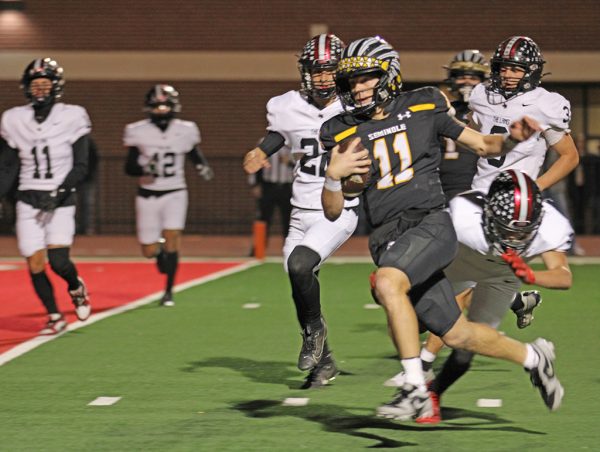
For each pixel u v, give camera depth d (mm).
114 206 60656
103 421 17812
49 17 62000
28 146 26688
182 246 54406
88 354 24188
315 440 16469
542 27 61125
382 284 15773
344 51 16219
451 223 16438
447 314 16172
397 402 15547
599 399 19359
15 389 20406
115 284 38094
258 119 62188
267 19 61938
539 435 16750
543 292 34938
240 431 17062
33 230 26781
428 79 61500
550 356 16344
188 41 62125
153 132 32750
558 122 20016
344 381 21109
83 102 62312
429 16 61438
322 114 20406
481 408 18656
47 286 27062
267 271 42312
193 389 20359
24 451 15969
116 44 62094
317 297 19844
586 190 56750
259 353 24250
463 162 23703
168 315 30281
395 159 16391
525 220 15617
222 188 60812
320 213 20531
